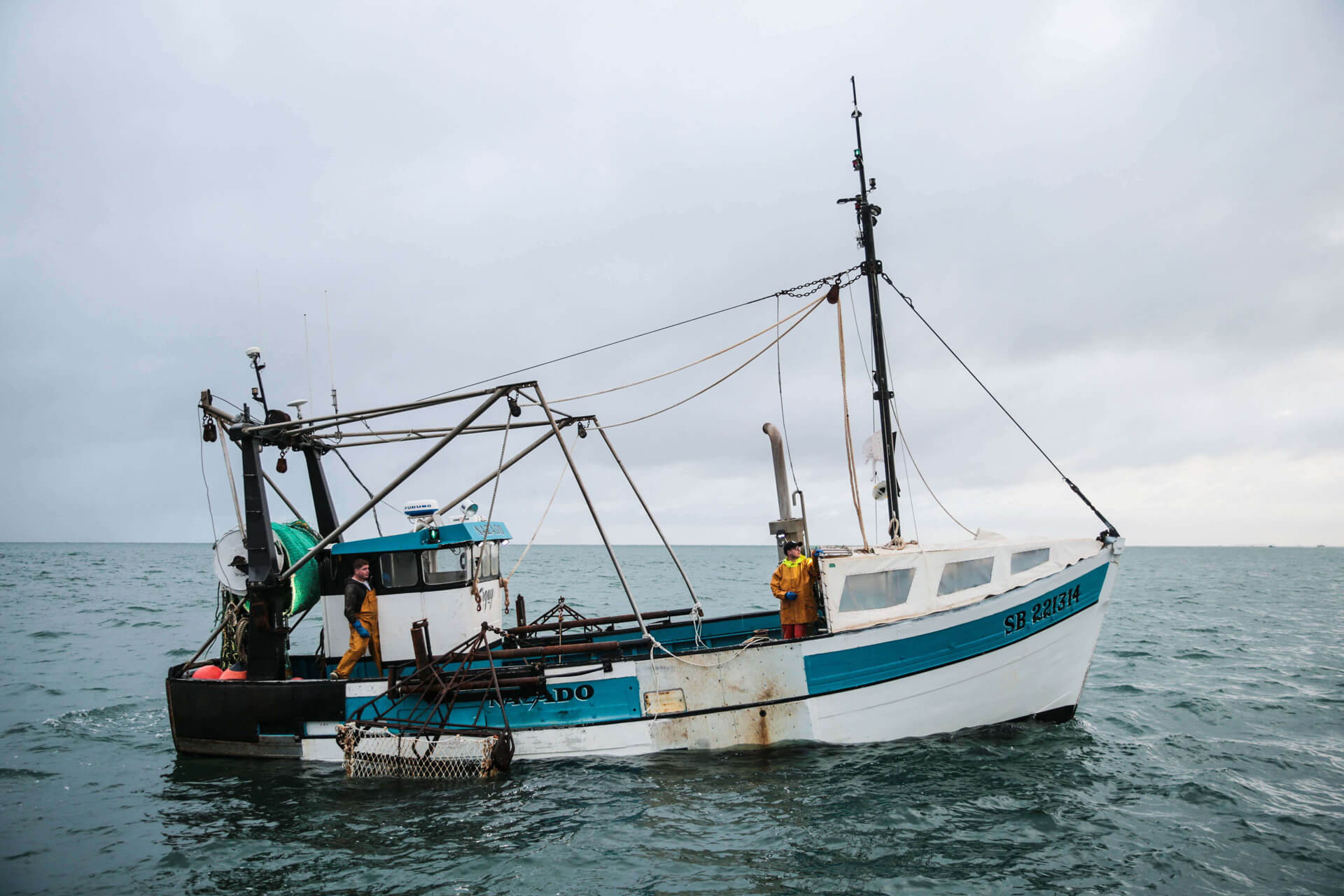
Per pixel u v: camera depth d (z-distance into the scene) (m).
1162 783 9.26
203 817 8.70
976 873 6.97
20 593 41.44
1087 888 6.70
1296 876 6.92
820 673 10.08
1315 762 10.08
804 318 12.28
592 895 6.62
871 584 10.30
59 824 8.51
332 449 13.20
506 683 10.14
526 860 7.29
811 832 7.82
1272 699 13.70
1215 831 7.89
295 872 7.19
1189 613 29.34
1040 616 10.84
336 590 11.80
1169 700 13.56
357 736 10.02
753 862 7.19
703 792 8.94
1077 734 11.18
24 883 7.06
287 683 10.70
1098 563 11.16
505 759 9.72
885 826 7.95
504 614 12.77
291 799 9.21
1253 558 148.50
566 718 10.30
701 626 13.02
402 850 7.64
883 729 10.33
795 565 10.84
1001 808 8.44
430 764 9.78
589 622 13.03
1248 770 9.77
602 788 9.16
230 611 11.54
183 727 11.05
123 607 34.22
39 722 13.24
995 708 10.81
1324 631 23.33
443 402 10.37
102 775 10.30
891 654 10.23
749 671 10.12
